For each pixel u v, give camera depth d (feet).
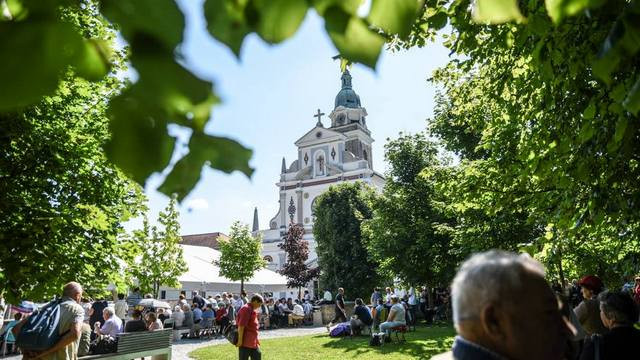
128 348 26.14
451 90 30.50
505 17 3.58
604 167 15.34
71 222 23.29
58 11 2.41
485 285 4.73
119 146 2.59
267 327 80.69
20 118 21.17
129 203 28.09
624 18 4.54
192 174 2.80
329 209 124.77
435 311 81.41
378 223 83.76
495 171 25.64
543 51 12.66
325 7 2.93
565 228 18.35
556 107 16.76
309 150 211.20
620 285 26.76
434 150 86.02
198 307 69.00
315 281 177.78
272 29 2.82
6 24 2.23
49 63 2.27
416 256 77.05
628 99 4.36
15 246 21.17
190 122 2.66
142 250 28.66
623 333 10.41
